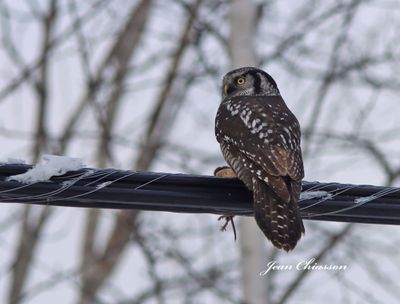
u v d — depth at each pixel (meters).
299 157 9.83
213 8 19.23
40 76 19.89
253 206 9.43
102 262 19.25
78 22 19.27
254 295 14.34
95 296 16.69
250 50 16.41
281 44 18.59
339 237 15.91
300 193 9.41
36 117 19.80
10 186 8.85
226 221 10.03
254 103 10.49
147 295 15.05
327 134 17.69
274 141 9.83
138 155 19.81
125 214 16.86
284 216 9.16
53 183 8.92
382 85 18.36
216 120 10.60
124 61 21.30
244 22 16.48
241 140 9.98
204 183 9.20
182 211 9.41
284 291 15.49
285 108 10.52
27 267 19.27
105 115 20.02
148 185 9.10
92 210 19.67
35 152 18.67
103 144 18.83
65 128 19.78
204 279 14.89
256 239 14.45
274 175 9.45
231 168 9.97
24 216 19.22
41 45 20.02
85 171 8.97
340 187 9.44
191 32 19.97
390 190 9.40
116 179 9.02
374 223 9.60
